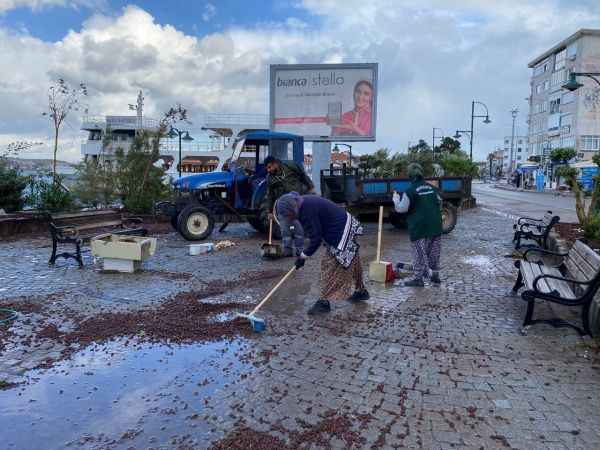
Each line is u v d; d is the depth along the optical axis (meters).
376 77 20.22
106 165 14.51
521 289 6.46
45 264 8.03
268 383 3.75
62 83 14.83
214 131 30.70
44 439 3.03
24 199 13.27
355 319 5.23
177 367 4.04
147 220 14.17
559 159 47.91
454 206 12.34
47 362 4.13
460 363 4.12
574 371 3.96
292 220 5.26
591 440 2.99
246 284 6.75
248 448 2.92
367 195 11.62
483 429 3.12
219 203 11.05
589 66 52.12
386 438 3.03
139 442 3.00
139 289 6.42
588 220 9.13
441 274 7.41
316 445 2.95
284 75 20.50
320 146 20.98
